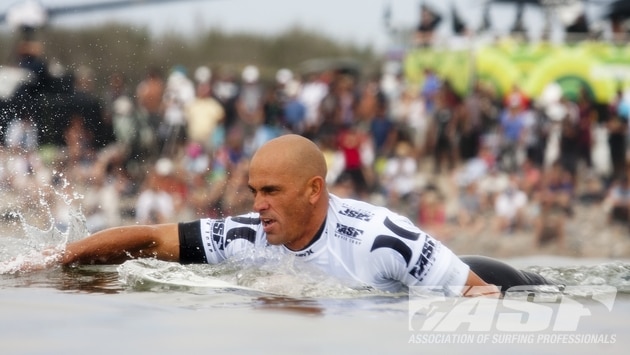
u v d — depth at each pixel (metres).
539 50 19.58
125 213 17.86
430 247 6.34
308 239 6.51
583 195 19.50
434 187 19.19
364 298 5.90
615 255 17.80
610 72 19.56
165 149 19.11
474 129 19.58
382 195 19.33
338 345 4.42
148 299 5.59
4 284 6.18
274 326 4.79
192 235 6.93
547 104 19.44
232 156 19.27
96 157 18.06
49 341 4.36
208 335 4.54
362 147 19.47
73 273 6.70
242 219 6.93
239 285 6.22
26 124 17.75
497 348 4.56
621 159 19.47
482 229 18.98
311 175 6.43
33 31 19.02
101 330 4.61
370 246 6.38
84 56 19.56
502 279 6.67
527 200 18.95
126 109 18.80
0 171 16.86
